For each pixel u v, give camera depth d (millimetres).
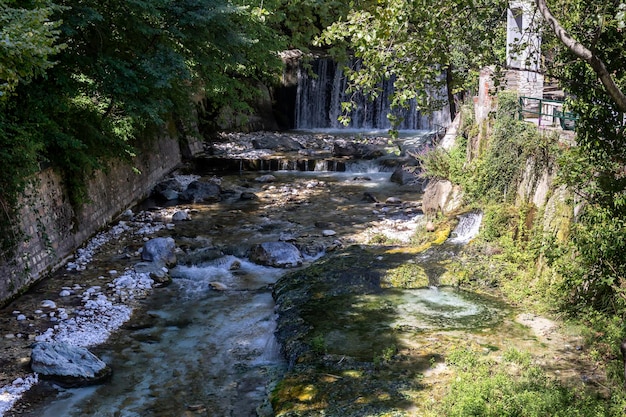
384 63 9156
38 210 16172
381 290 14812
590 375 10500
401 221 20719
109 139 18688
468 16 9445
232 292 15883
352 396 10234
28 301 14797
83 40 17234
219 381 11789
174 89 21359
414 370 11008
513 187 16266
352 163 28234
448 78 22656
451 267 15359
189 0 17359
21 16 9711
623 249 10125
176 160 28547
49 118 16672
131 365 12344
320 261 16688
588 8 9312
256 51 22891
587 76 9906
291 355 12109
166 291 15930
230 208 22953
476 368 10844
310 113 37062
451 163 19297
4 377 11492
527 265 14602
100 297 15195
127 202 22625
